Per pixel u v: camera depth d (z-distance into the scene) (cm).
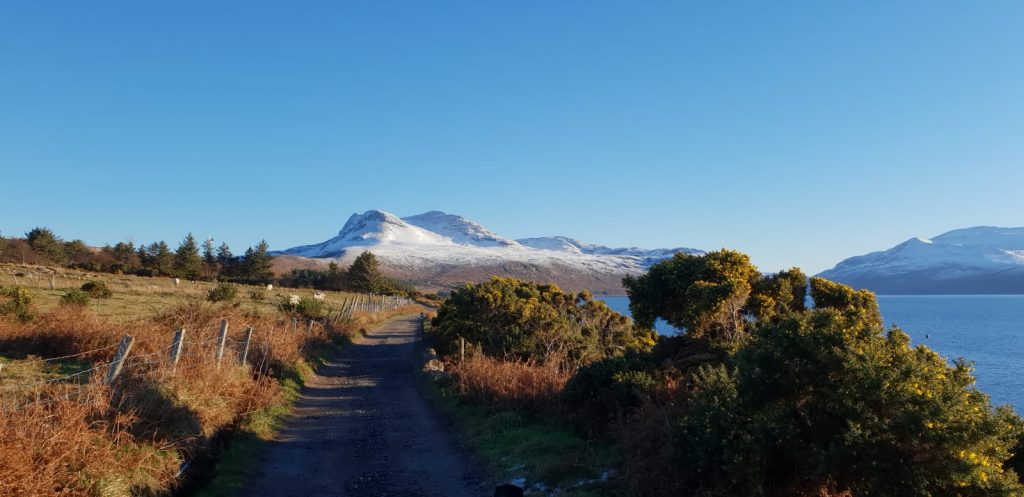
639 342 2331
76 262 8069
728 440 689
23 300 1845
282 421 1357
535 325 2188
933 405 581
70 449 704
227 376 1286
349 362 2562
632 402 1059
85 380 1147
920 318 12288
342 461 1085
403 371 2306
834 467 612
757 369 696
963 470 554
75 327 1538
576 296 3020
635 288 1811
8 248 7269
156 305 3103
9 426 687
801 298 1566
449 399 1545
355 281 10394
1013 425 678
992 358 5122
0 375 1087
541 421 1246
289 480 962
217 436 1066
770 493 677
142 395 934
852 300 1448
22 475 635
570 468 928
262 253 10169
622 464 894
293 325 2406
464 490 932
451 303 2600
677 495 735
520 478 945
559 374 1532
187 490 860
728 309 1374
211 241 11550
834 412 642
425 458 1113
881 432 603
